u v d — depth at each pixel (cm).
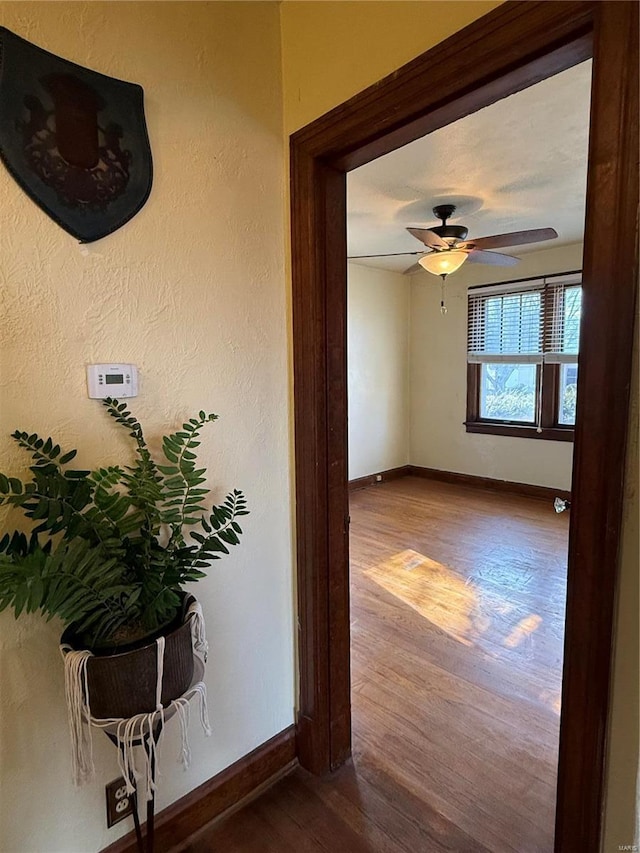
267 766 160
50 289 108
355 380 529
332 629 162
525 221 355
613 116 86
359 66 124
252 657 156
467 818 148
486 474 529
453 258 306
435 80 109
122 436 121
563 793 108
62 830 120
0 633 108
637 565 92
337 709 165
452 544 372
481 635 247
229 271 138
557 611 270
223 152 134
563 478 470
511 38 96
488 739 179
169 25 122
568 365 462
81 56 109
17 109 101
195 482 116
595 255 91
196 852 139
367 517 439
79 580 93
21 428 106
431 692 205
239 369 143
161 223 124
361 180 273
